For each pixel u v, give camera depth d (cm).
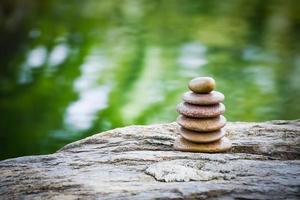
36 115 228
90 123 220
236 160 82
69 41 354
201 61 306
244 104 238
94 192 72
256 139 91
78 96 253
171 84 268
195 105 86
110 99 247
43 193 73
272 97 243
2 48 331
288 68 289
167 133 93
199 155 83
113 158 82
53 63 306
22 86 268
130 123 217
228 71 287
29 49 336
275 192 72
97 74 287
